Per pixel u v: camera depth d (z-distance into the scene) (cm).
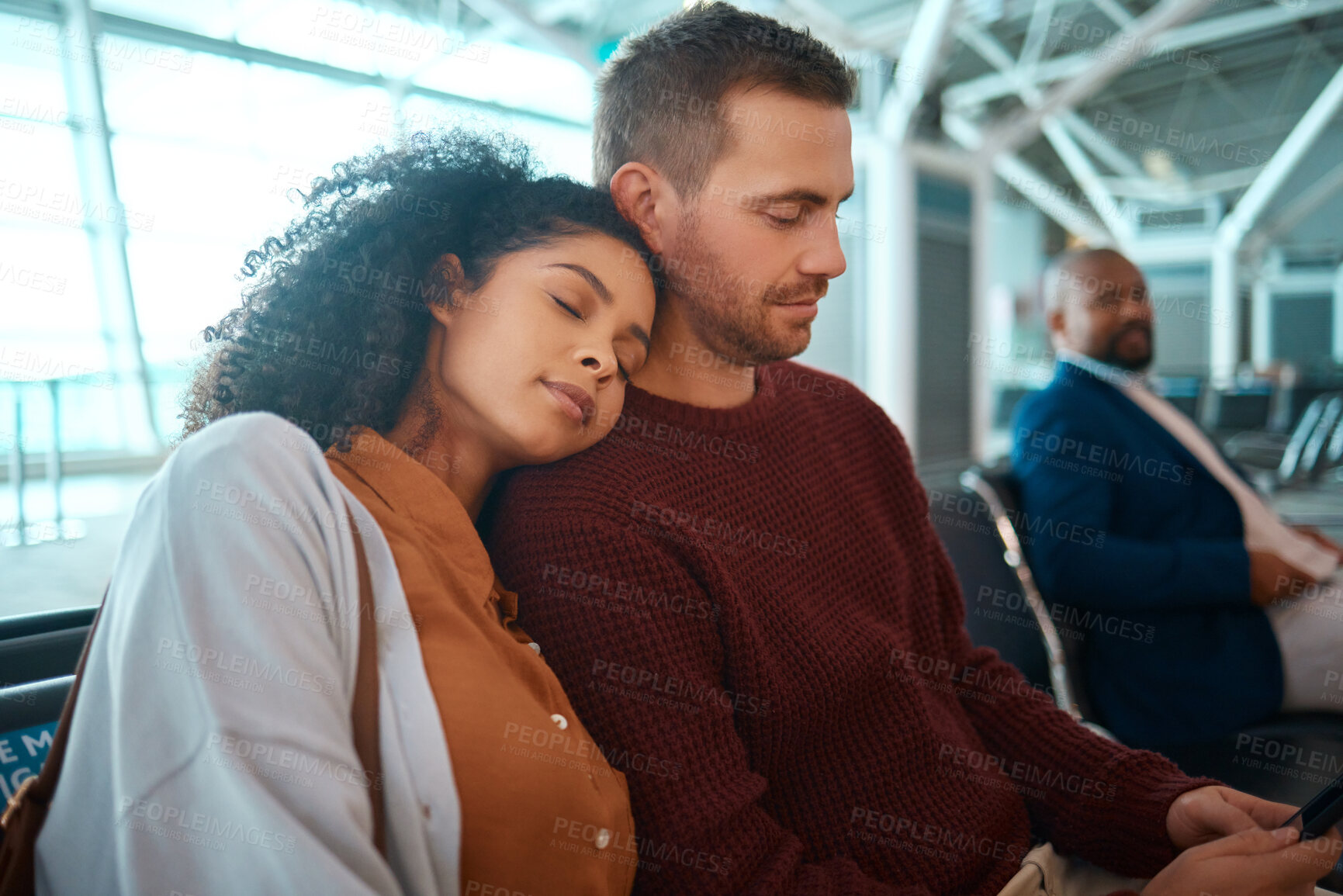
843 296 577
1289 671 119
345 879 38
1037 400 141
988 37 785
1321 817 61
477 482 59
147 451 551
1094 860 75
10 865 41
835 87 63
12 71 481
